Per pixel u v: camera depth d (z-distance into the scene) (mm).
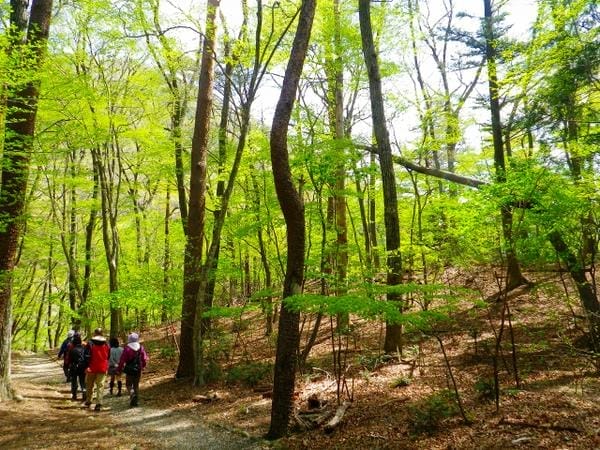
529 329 10453
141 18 11586
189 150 17141
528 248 8188
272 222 11867
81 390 11594
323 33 13820
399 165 14695
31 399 10320
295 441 6609
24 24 9641
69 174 16969
